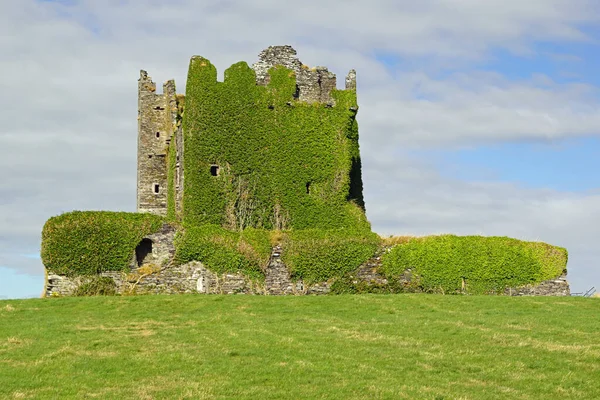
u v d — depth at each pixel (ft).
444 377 121.90
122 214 196.75
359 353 132.46
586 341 142.10
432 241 206.80
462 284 205.36
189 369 122.83
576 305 179.83
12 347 134.62
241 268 199.21
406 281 204.23
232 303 171.22
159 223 198.29
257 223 233.96
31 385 115.24
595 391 117.29
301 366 124.57
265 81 240.73
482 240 208.33
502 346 138.21
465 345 138.82
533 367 127.54
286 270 201.05
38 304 170.30
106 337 141.18
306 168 238.68
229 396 111.34
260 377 119.24
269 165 236.84
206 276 197.98
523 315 165.48
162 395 111.34
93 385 115.65
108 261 194.39
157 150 269.23
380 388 114.83
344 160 241.76
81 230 193.67
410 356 131.85
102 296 178.81
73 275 192.34
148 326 151.12
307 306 171.01
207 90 235.40
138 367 123.85
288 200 236.43
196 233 199.00
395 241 206.18
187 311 165.37
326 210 238.27
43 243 192.54
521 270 208.03
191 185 232.12
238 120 236.63
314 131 240.73
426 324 154.10
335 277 202.28
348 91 245.24
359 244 203.92
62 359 127.54
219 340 139.13
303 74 243.81
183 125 240.32
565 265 210.59
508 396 114.42
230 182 234.17
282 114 239.30
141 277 195.00
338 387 115.24
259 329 147.64
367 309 169.48
